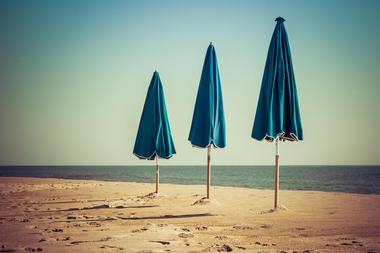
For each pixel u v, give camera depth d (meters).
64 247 7.11
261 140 11.73
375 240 7.65
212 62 13.69
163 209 12.96
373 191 29.14
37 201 16.16
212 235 8.30
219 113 13.70
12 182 29.09
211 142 13.42
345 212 11.80
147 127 16.11
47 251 6.81
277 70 11.63
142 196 17.38
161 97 16.19
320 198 16.34
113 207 13.76
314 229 8.91
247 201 15.23
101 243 7.43
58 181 30.94
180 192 19.73
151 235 8.19
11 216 11.72
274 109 11.52
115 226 9.56
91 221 10.48
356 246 7.10
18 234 8.51
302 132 11.67
